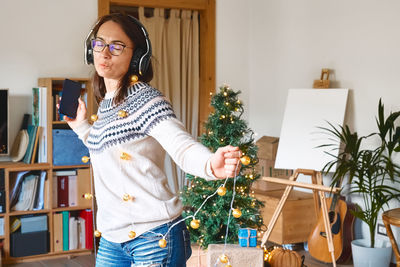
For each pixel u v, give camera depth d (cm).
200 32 563
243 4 568
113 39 142
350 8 446
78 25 481
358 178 418
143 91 139
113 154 139
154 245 138
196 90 554
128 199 139
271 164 484
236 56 566
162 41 536
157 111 133
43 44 468
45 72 470
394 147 405
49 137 435
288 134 466
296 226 441
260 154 488
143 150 139
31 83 465
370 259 384
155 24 530
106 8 492
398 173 391
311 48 490
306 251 455
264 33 550
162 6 524
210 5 549
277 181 370
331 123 442
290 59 516
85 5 483
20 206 430
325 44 474
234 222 337
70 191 448
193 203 343
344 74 455
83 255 447
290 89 478
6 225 418
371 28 427
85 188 452
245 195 344
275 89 538
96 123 147
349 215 429
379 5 419
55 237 439
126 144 137
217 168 118
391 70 410
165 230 139
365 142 433
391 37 409
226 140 345
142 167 139
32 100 460
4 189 416
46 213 448
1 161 452
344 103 438
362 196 432
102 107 148
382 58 418
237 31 566
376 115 424
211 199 343
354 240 416
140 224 139
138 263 140
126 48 143
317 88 465
